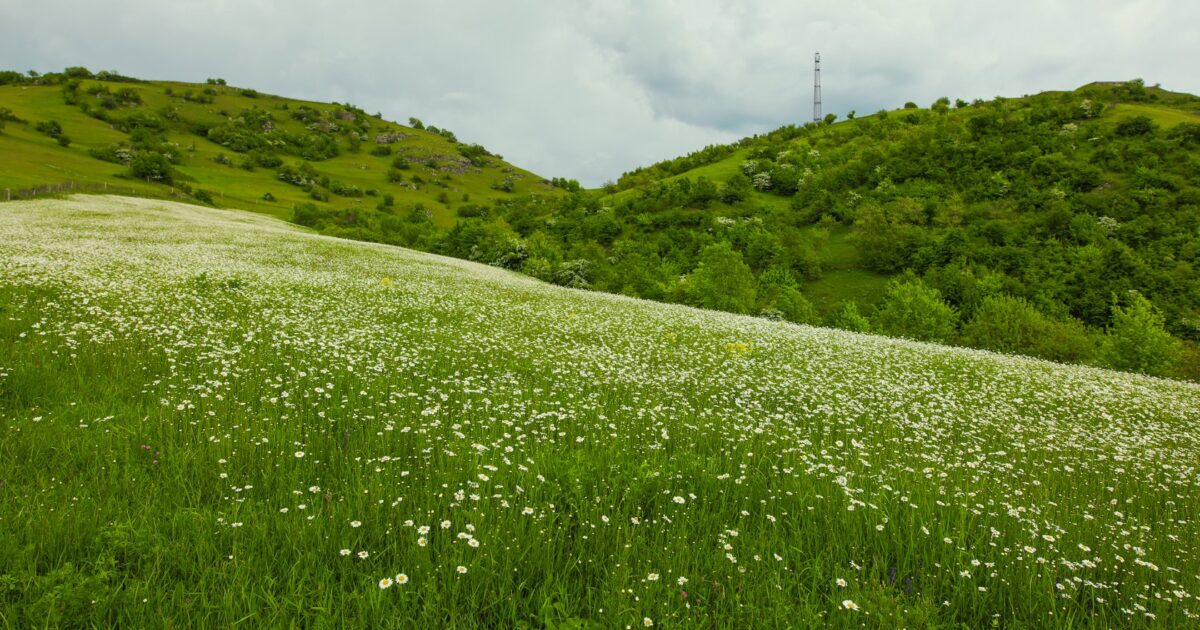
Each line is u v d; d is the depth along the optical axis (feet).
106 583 10.21
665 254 321.11
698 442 22.12
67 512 12.17
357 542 12.41
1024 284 259.19
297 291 56.49
